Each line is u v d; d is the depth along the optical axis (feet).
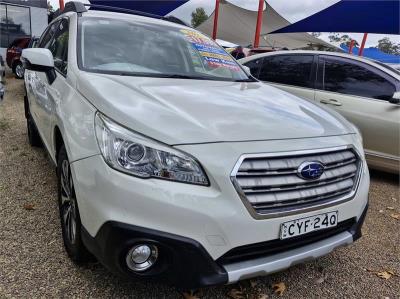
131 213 6.27
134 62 10.34
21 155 15.66
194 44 12.30
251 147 6.70
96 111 7.27
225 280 6.57
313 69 17.63
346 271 9.45
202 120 7.15
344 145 7.84
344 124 8.89
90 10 12.29
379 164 16.06
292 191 6.93
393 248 10.77
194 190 6.32
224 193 6.38
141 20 12.37
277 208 6.78
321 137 7.65
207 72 11.30
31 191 12.26
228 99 8.69
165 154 6.40
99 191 6.47
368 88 16.21
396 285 9.06
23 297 7.47
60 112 8.56
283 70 18.52
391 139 15.44
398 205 13.93
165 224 6.27
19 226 10.03
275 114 8.16
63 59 10.62
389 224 12.31
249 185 6.52
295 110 8.82
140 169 6.36
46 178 13.38
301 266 9.47
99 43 10.49
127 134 6.56
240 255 6.72
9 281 7.87
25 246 9.12
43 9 60.03
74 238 7.93
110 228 6.31
